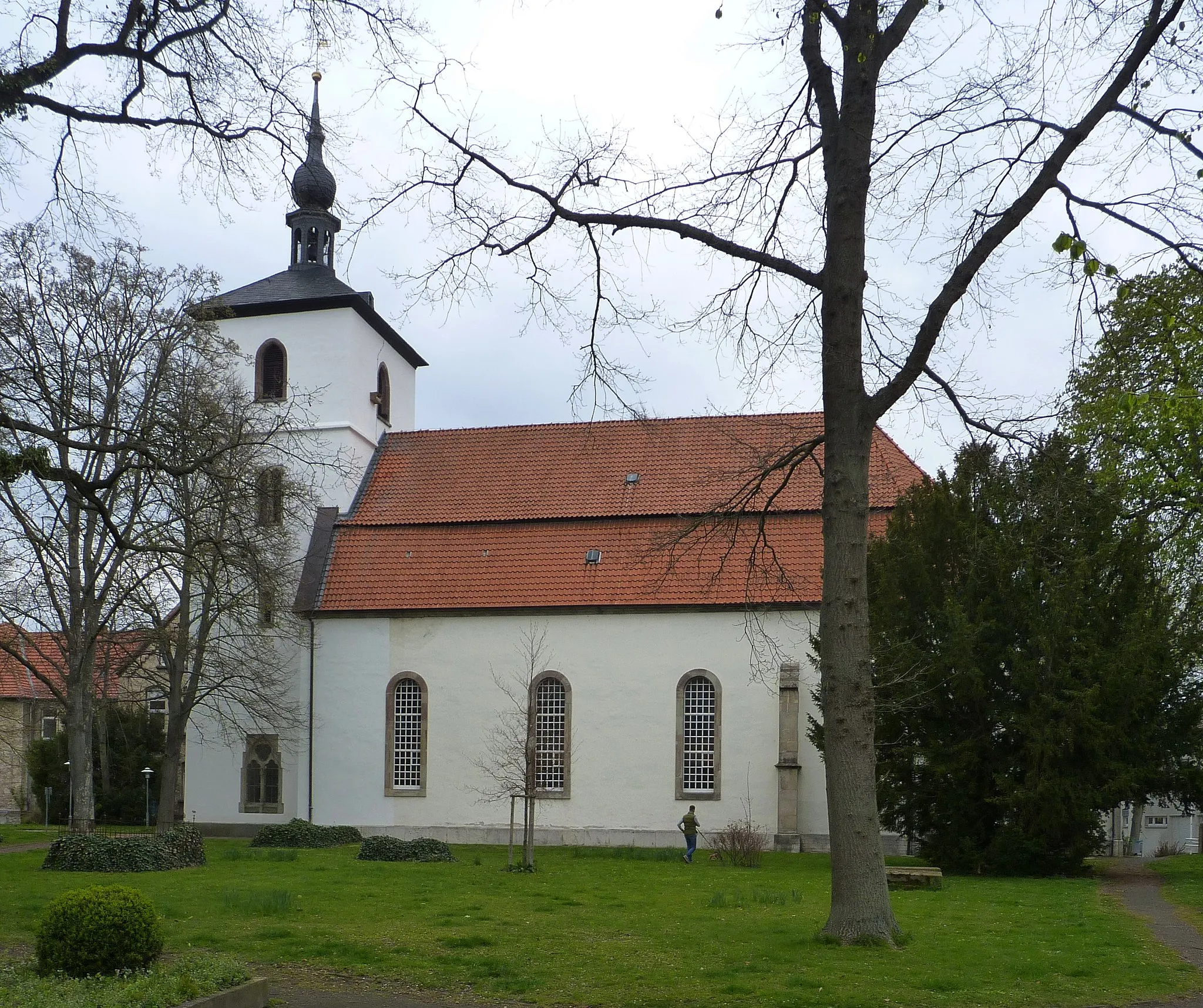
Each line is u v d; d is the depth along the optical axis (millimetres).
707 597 35906
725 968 13570
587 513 38844
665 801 35469
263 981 11898
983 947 14914
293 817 38656
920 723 26906
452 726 37344
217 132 14500
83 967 12109
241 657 38406
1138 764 25062
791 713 34281
